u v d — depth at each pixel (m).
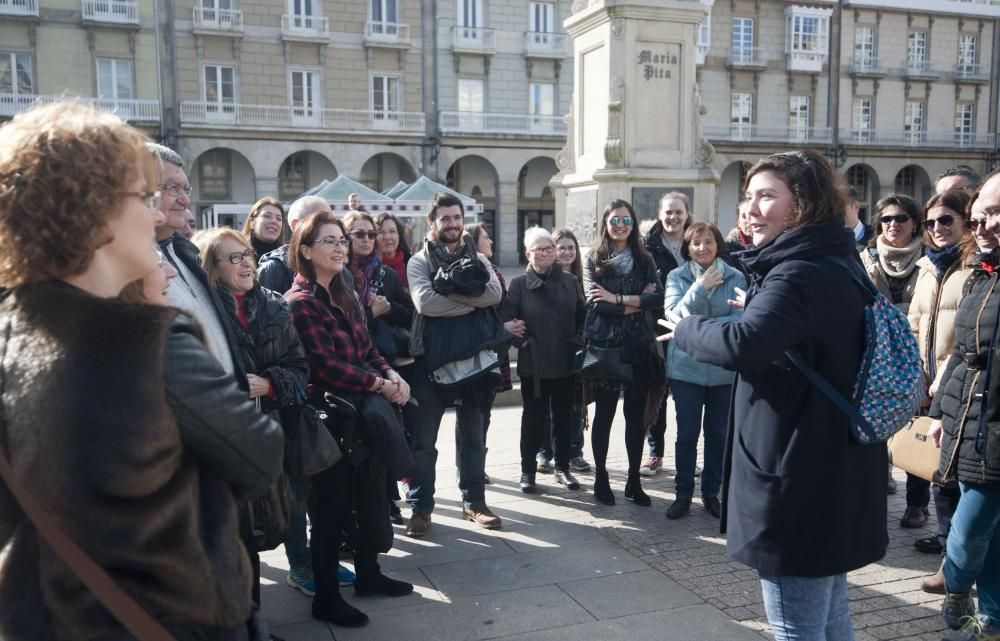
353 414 3.33
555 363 4.95
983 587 3.16
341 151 28.86
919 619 3.39
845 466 2.22
